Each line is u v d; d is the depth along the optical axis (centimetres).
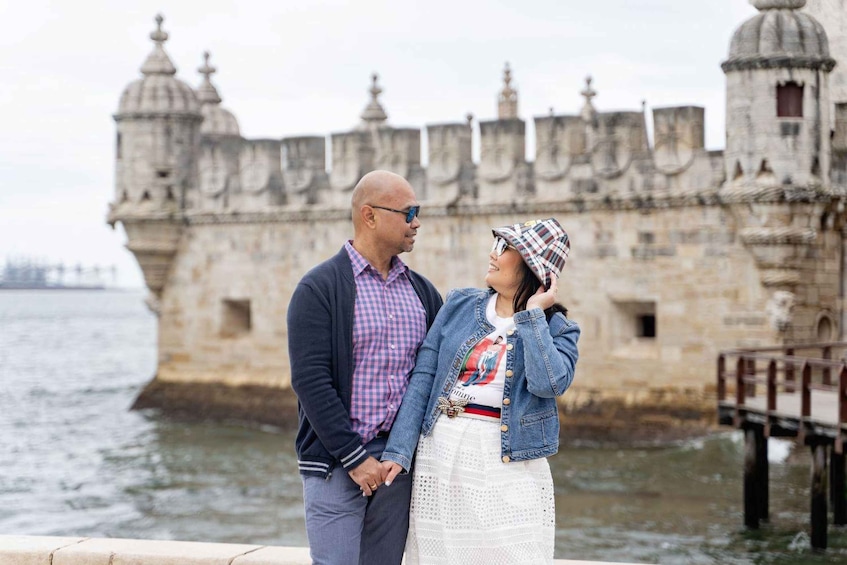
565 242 809
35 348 10306
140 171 3734
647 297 2966
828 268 2864
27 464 3181
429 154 3262
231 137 3778
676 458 2802
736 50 2728
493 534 771
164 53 3781
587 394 3045
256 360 3644
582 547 2105
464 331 807
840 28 3000
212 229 3709
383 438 816
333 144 3447
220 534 2353
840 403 1841
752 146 2719
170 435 3509
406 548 830
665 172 2902
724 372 2216
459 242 3238
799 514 2253
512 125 3136
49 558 1006
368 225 821
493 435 783
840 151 2830
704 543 2091
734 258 2833
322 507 801
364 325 807
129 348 10469
